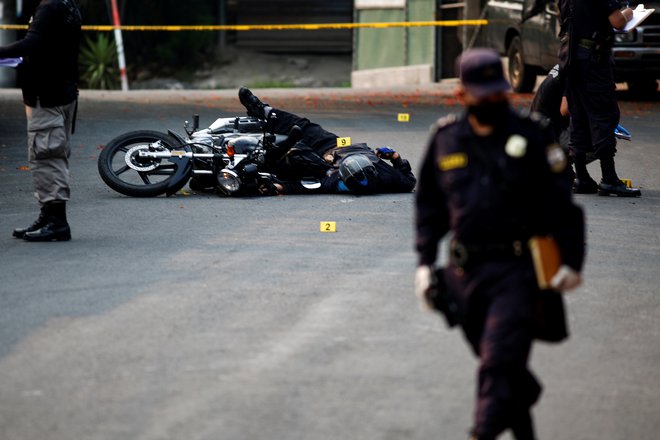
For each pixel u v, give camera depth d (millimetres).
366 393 16328
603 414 15852
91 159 42594
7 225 29484
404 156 43250
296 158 34281
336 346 18531
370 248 26219
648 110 58219
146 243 26797
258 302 21219
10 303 21234
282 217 30234
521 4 63969
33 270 23938
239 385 16625
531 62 62625
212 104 61438
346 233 28031
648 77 58438
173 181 33438
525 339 13312
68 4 26656
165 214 30812
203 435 14734
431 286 14250
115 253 25641
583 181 35625
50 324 19797
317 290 22156
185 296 21656
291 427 15023
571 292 22641
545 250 13531
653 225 30047
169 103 61875
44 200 27094
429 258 14469
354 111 58031
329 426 15055
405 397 16188
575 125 35031
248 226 28969
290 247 26297
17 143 47656
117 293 21906
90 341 18781
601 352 18688
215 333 19219
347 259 25000
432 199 14469
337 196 34094
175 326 19625
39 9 26172
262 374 17109
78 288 22328
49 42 26203
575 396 16547
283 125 34906
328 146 35219
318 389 16469
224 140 34344
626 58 57312
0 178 38312
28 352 18234
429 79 83688
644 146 46438
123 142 34125
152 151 33656
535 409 15992
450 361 17828
